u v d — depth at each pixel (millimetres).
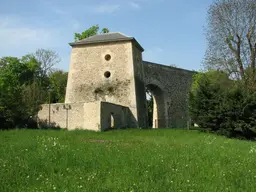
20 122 30484
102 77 32469
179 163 8953
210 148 12859
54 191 6121
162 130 25750
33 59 56688
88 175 7336
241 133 24219
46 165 8344
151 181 6773
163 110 40312
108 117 27281
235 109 24078
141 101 33188
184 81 43375
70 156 9531
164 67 40531
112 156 9734
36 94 34562
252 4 26984
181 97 42500
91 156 9648
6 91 30641
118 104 30312
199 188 6484
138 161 8898
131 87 31484
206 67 29281
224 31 27938
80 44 33562
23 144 12398
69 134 19312
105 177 7266
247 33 27172
